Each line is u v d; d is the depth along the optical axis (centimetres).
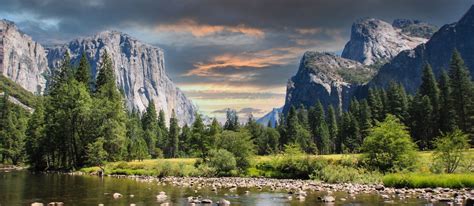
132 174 6469
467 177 3525
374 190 3581
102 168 7131
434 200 2786
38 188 3803
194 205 2583
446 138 4706
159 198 2953
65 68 10325
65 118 8319
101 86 10106
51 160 9131
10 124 13938
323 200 2827
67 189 3700
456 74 11400
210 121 8481
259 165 6456
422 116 11738
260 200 2922
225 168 6209
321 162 5519
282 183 4591
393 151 5050
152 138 16125
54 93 9312
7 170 8825
